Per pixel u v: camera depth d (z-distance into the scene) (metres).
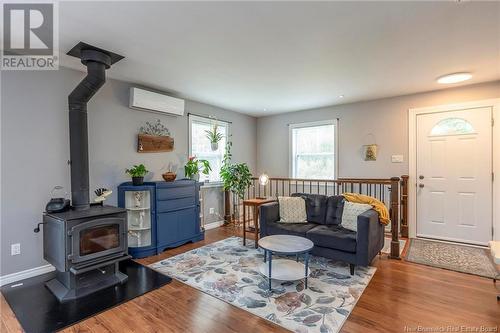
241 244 4.08
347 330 1.96
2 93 2.71
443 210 4.16
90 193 3.41
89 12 2.02
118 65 3.13
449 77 3.50
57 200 2.69
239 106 5.29
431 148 4.23
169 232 3.81
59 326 2.01
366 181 3.99
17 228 2.81
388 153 4.61
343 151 5.10
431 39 2.47
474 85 3.88
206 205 5.09
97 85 2.77
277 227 3.58
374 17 2.10
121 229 2.79
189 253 3.67
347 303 2.33
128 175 3.81
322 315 2.15
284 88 4.05
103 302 2.36
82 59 2.73
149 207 3.64
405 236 4.38
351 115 5.00
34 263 2.92
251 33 2.36
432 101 4.20
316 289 2.59
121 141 3.74
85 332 1.95
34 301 2.38
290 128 5.82
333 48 2.67
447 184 4.12
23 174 2.85
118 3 1.89
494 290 2.55
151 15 2.06
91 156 3.42
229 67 3.19
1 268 2.71
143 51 2.74
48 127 3.03
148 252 3.56
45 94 3.00
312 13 2.04
